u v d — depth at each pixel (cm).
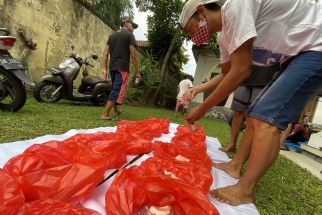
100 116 503
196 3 194
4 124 317
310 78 181
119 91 476
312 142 602
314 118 870
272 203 229
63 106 562
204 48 1237
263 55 198
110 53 486
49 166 162
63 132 327
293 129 693
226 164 257
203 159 229
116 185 145
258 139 187
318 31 186
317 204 253
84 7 821
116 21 1088
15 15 600
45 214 117
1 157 200
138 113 715
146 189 150
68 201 143
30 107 473
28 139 275
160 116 747
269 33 187
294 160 485
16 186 125
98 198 155
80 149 181
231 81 186
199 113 218
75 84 823
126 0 1069
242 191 191
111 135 243
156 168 172
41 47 678
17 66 389
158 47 1350
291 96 182
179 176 177
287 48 188
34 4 642
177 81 1510
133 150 229
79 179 148
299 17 186
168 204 150
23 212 118
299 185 300
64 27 748
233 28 176
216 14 191
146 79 1118
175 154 234
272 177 303
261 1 180
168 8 1288
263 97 190
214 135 555
